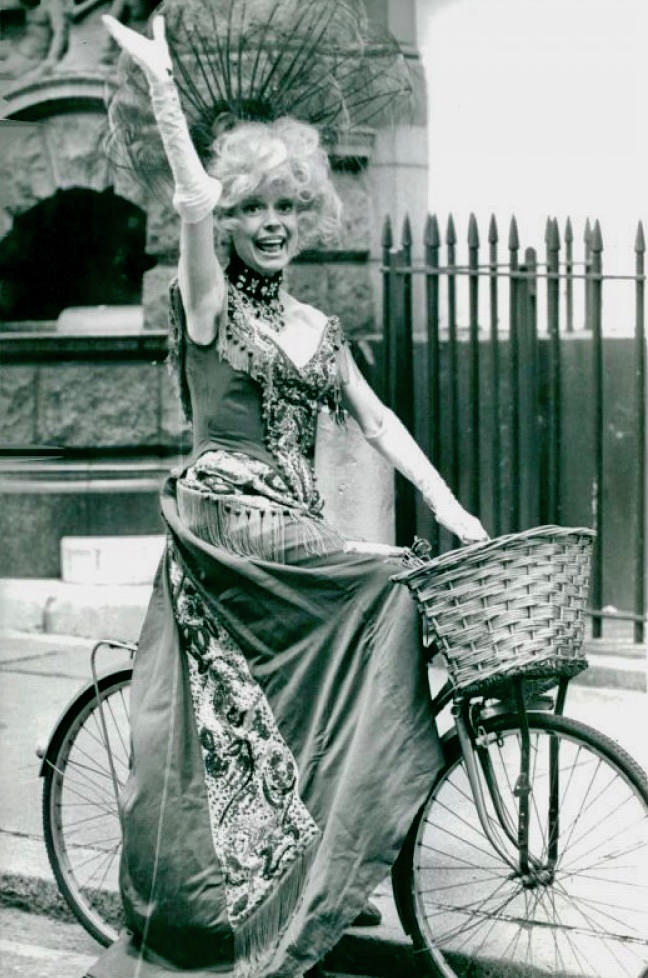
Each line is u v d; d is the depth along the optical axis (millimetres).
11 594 9250
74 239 10211
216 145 4797
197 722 4676
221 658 4676
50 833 5230
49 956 5238
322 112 5355
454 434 8188
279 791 4555
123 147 5402
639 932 4852
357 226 9047
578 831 5645
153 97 4418
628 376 8219
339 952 4988
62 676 8172
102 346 9711
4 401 9852
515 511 8086
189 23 5207
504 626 4188
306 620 4586
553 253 7922
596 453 7945
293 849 4508
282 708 4586
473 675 4215
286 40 5164
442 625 4227
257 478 4699
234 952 4531
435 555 8195
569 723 4480
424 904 4750
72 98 9766
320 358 4781
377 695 4438
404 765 4379
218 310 4672
